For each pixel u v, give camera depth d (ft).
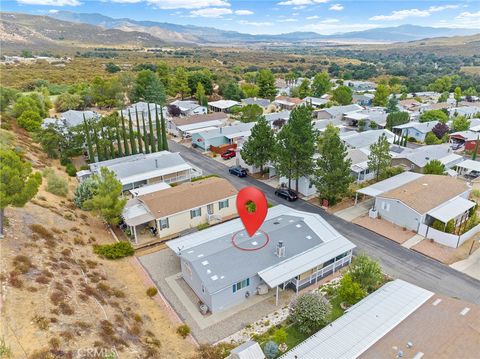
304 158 143.95
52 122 207.92
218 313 87.15
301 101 357.82
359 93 426.10
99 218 130.00
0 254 79.77
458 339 67.97
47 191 133.80
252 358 68.64
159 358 70.23
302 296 82.43
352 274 90.74
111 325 73.15
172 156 176.45
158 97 341.82
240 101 383.24
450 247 113.39
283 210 126.00
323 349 67.21
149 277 100.83
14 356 56.85
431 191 133.18
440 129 233.76
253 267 92.17
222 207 134.92
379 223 129.90
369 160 164.66
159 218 118.42
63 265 87.56
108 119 202.80
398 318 73.92
